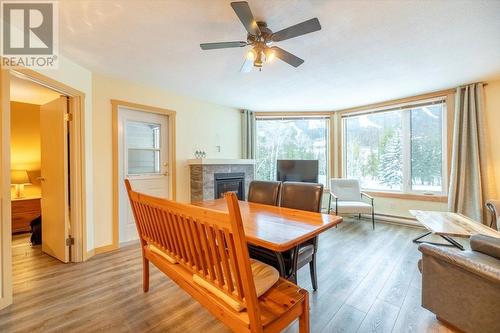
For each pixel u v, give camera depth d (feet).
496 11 5.69
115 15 5.75
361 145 15.48
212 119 14.44
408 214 13.46
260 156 17.19
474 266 4.49
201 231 3.84
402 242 10.51
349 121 16.01
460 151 11.37
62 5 5.36
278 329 3.55
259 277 4.26
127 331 5.04
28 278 7.36
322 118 16.58
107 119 9.86
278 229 4.86
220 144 14.93
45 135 9.46
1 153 5.83
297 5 5.45
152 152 11.83
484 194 10.70
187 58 8.23
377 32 6.61
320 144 16.81
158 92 11.67
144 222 6.04
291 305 3.76
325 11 5.67
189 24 6.17
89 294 6.45
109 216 9.87
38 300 6.16
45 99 10.97
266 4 5.40
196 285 4.38
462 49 7.64
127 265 8.33
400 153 13.85
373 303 6.03
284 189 7.67
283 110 16.53
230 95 12.81
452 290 4.98
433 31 6.57
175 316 5.53
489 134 10.93
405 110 13.53
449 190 11.64
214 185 13.14
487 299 4.42
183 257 4.73
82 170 8.73
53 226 9.05
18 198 12.34
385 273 7.61
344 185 14.75
